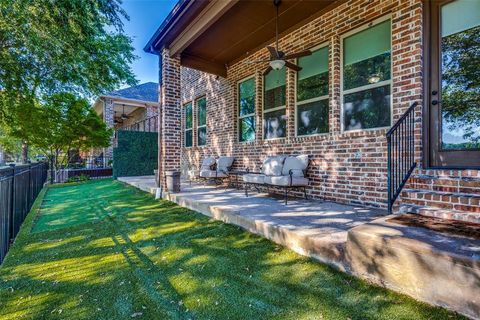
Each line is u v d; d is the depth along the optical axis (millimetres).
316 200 4812
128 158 11883
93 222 4594
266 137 6340
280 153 5762
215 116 7969
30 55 6453
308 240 2695
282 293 2166
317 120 5125
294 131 5543
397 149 3469
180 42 5645
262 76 6391
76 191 8609
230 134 7316
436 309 1784
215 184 7449
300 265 2570
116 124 22641
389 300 1944
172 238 3545
